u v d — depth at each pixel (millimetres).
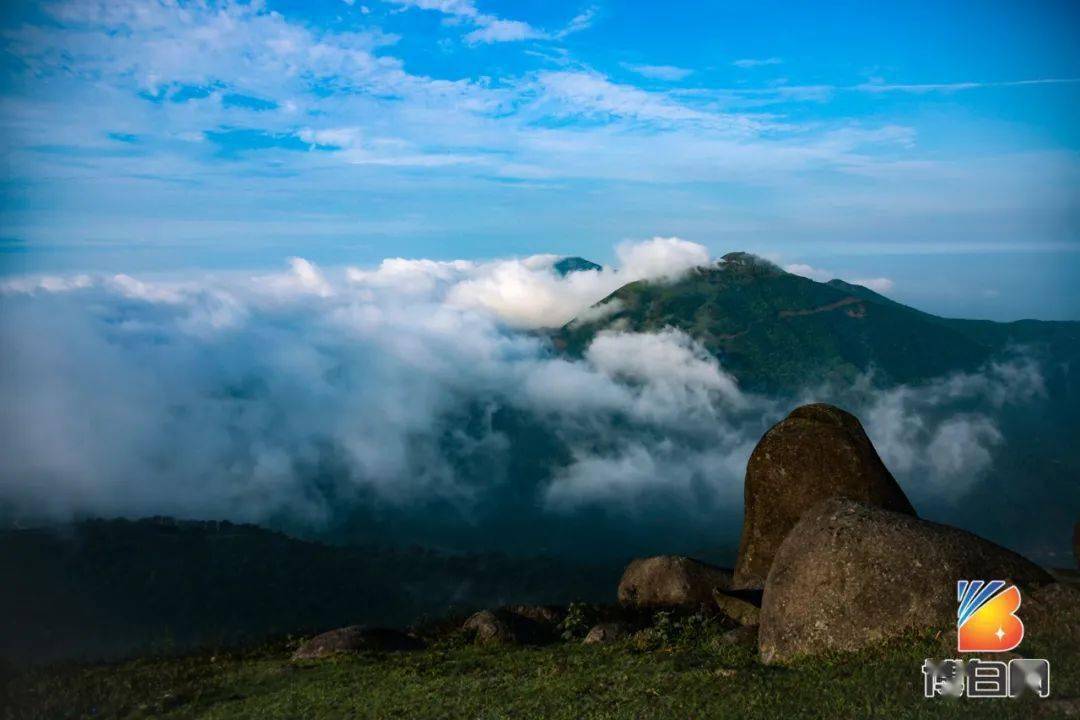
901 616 11484
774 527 18672
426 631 18625
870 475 18219
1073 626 10547
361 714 11836
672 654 13133
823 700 9648
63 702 13648
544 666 13328
